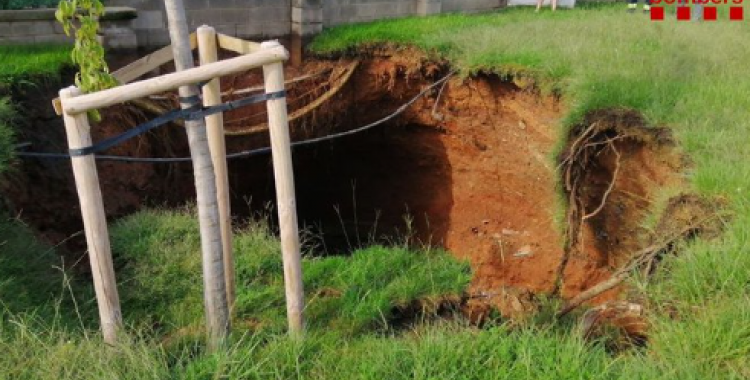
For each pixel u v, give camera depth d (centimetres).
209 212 466
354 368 470
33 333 482
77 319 584
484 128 988
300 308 512
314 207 1203
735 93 803
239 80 1035
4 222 688
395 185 1164
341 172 1172
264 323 573
